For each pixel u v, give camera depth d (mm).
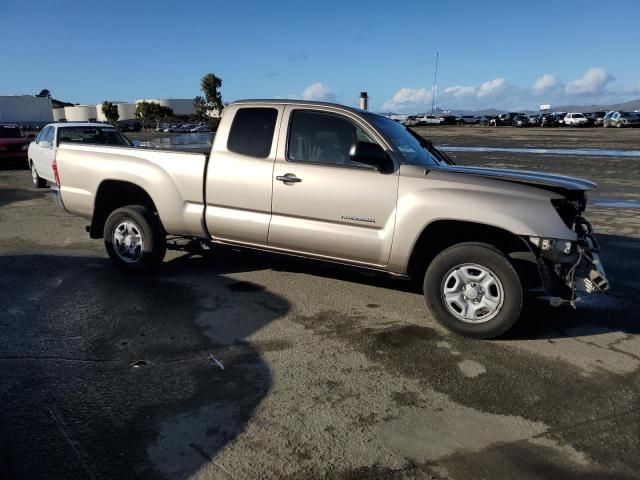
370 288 5762
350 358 4129
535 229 4203
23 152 17578
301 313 5035
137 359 4062
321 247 4977
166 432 3135
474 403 3502
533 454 2986
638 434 3174
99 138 12539
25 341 4352
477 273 4469
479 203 4328
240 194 5258
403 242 4602
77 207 6254
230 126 5391
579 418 3340
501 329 4383
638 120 52875
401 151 4836
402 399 3545
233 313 5008
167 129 76812
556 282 4301
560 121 61781
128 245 6051
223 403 3461
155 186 5660
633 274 6344
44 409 3357
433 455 2967
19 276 6113
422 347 4340
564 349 4324
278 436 3119
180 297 5418
